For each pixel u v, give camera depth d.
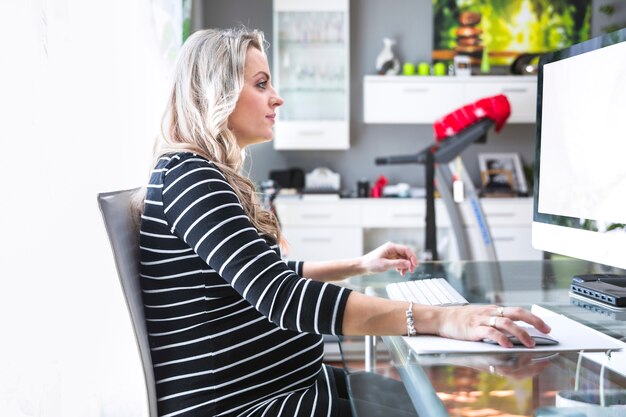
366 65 4.94
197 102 1.35
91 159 2.08
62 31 1.87
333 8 4.64
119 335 2.23
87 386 1.97
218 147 1.33
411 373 1.00
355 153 4.97
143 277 1.25
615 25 4.86
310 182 4.82
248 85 1.40
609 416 0.83
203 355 1.23
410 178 4.96
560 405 0.87
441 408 0.86
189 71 1.36
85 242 2.00
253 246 1.16
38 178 1.66
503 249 4.49
